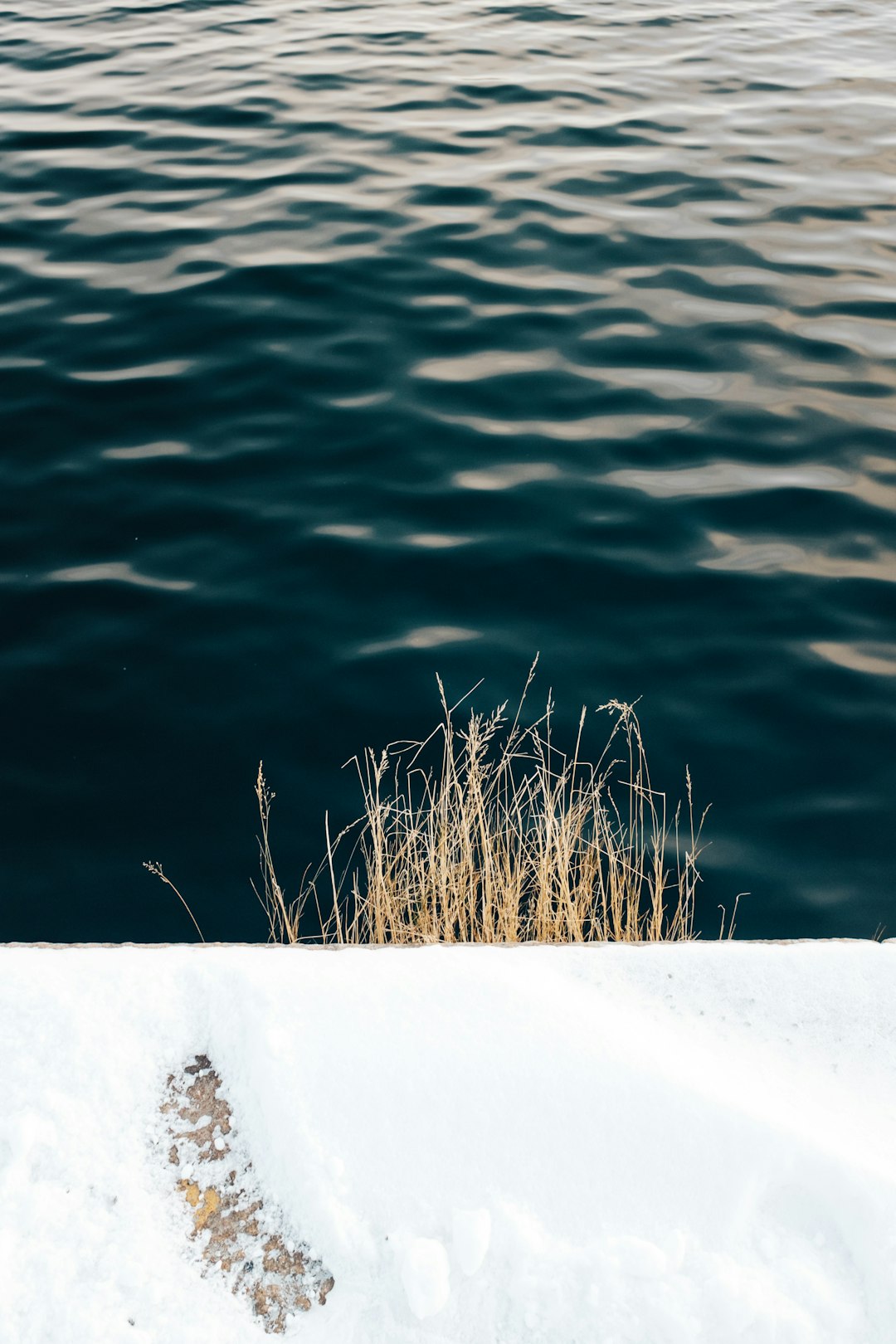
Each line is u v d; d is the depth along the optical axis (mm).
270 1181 2090
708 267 8672
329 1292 1931
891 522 6082
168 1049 2311
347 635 5492
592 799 4605
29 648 5449
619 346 7691
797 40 14680
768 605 5586
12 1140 2104
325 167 10445
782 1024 2463
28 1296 1896
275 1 16281
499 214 9523
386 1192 2025
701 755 4840
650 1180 2020
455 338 7816
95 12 15648
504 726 4988
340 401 7191
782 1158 2020
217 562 5969
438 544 6027
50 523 6234
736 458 6598
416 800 4676
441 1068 2176
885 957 2623
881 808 4598
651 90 12547
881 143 11086
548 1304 1877
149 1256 1967
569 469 6543
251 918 4258
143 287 8484
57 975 2428
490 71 13102
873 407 7004
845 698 5082
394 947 2689
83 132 11219
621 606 5617
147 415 7113
